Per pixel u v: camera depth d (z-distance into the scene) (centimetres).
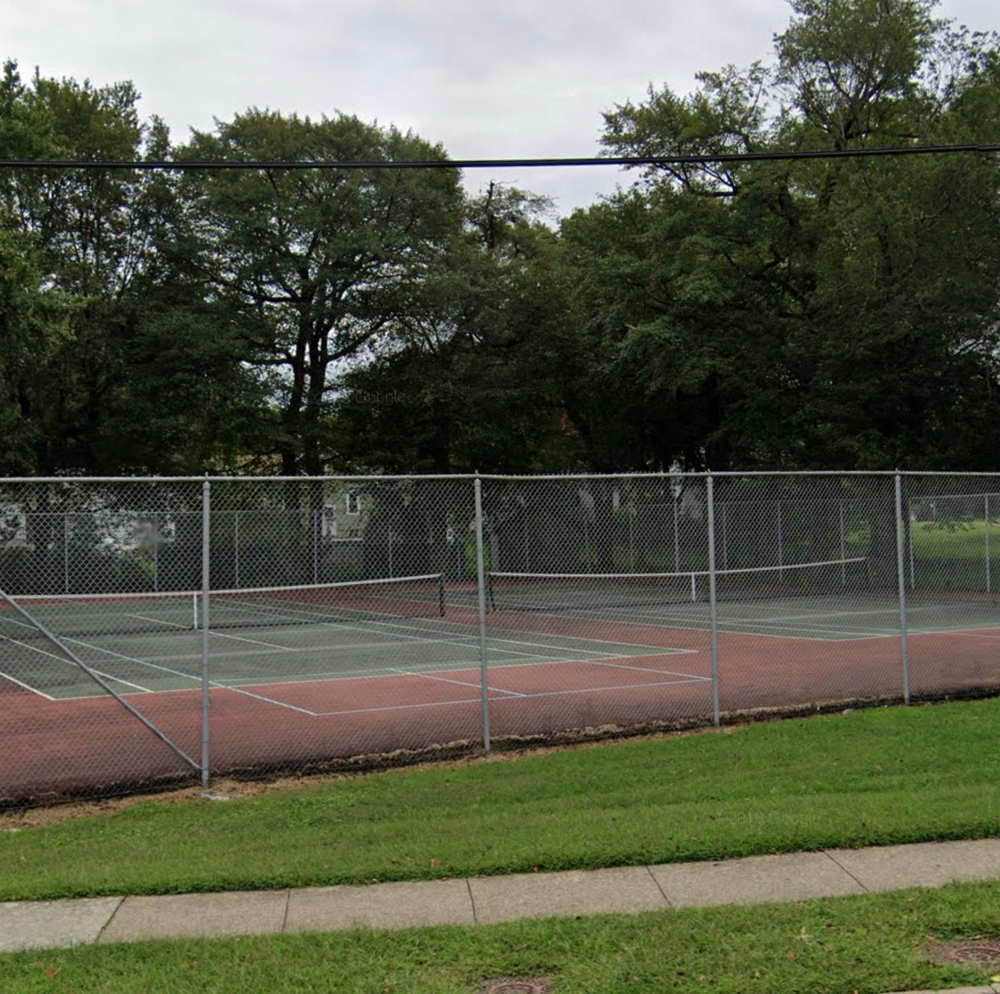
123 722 1377
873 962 539
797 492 3241
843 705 1377
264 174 4212
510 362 4522
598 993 515
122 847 825
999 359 3562
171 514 1570
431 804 934
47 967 559
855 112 3922
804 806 842
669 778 991
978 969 530
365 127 4297
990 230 3328
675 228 3778
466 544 2358
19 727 1348
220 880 695
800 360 3756
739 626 2497
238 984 530
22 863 786
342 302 4297
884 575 2514
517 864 714
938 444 3672
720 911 618
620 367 4022
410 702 1502
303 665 1941
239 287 4312
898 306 3366
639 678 1716
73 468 4334
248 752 1170
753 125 3956
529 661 1972
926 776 952
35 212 3853
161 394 3981
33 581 1717
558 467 4981
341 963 555
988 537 2361
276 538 2062
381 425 4512
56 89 4253
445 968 548
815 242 3791
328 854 757
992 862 705
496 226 5084
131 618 2342
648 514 2833
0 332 2983
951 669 1697
